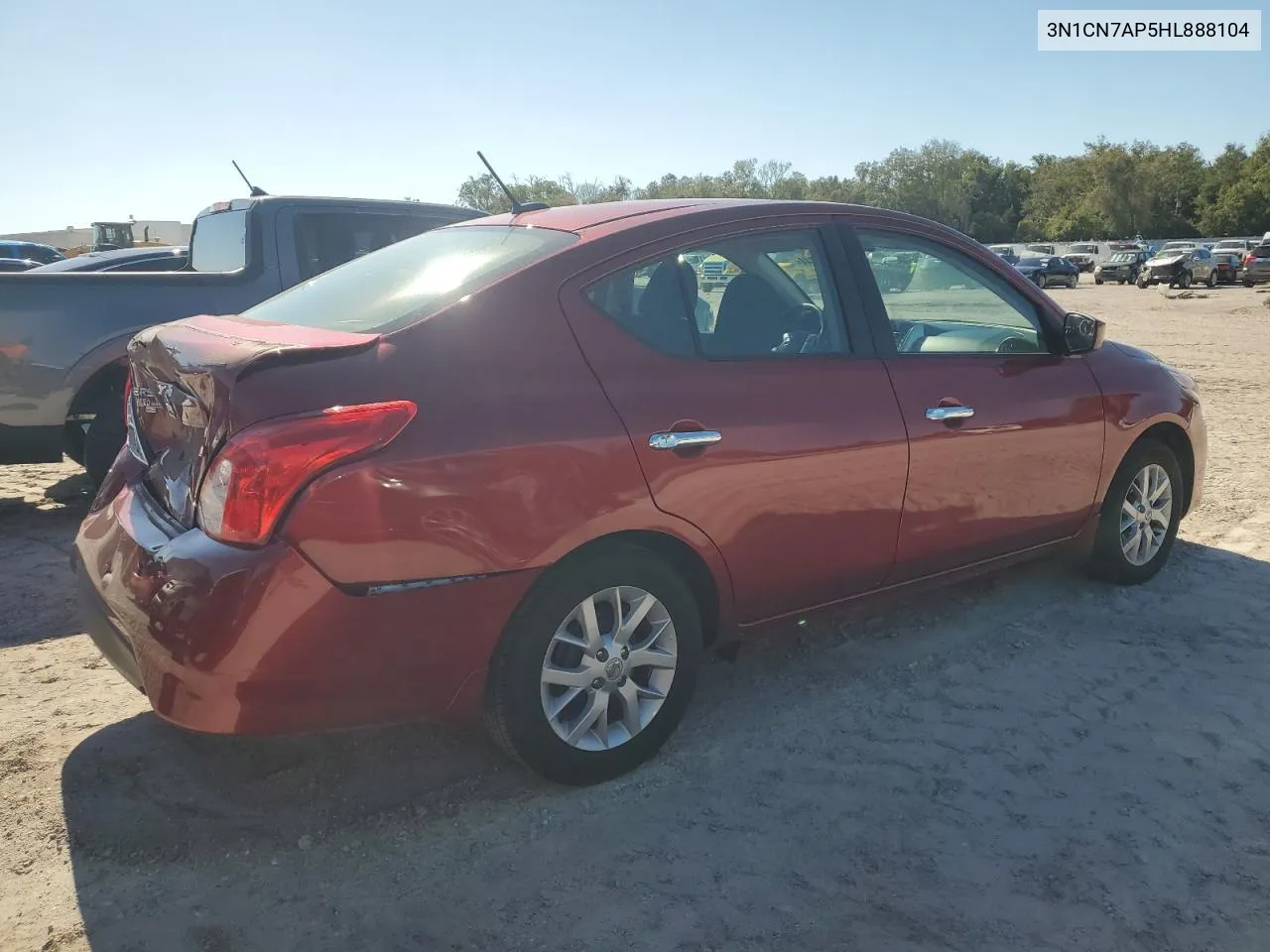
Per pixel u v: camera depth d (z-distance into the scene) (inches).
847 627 165.0
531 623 108.3
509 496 103.7
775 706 138.3
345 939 93.0
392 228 286.4
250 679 95.2
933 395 141.0
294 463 94.2
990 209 3580.2
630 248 121.0
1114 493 174.1
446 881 101.6
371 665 99.7
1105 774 120.8
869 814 112.9
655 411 114.7
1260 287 1432.1
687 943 92.7
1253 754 125.6
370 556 97.0
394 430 98.3
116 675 148.0
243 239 264.7
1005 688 143.4
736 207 133.5
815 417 127.4
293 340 106.4
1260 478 265.7
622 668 116.8
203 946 92.0
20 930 93.4
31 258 1087.0
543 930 94.5
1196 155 3292.3
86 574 114.5
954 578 153.7
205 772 121.0
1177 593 180.1
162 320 232.4
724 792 117.3
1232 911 97.0
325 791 116.9
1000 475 150.7
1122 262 1695.4
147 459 119.8
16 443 219.0
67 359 217.9
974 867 103.6
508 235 129.5
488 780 119.5
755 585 127.0
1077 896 99.0
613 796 116.4
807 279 136.2
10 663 151.6
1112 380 169.2
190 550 97.1
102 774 120.1
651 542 118.6
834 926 94.9
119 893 98.8
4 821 110.1
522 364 108.7
